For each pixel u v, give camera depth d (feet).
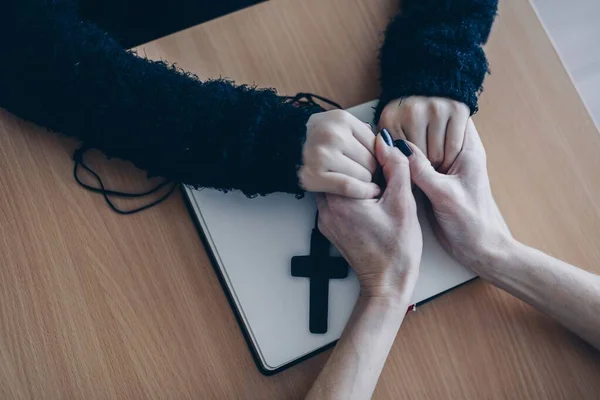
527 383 2.52
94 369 2.44
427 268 2.56
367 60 2.76
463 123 2.57
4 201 2.52
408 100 2.57
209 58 2.68
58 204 2.54
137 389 2.43
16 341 2.44
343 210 2.46
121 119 2.46
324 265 2.51
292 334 2.48
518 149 2.71
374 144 2.54
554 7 3.67
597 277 2.56
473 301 2.57
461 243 2.52
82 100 2.46
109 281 2.49
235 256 2.50
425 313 2.54
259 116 2.45
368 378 2.37
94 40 2.49
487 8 2.68
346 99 2.72
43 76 2.46
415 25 2.69
